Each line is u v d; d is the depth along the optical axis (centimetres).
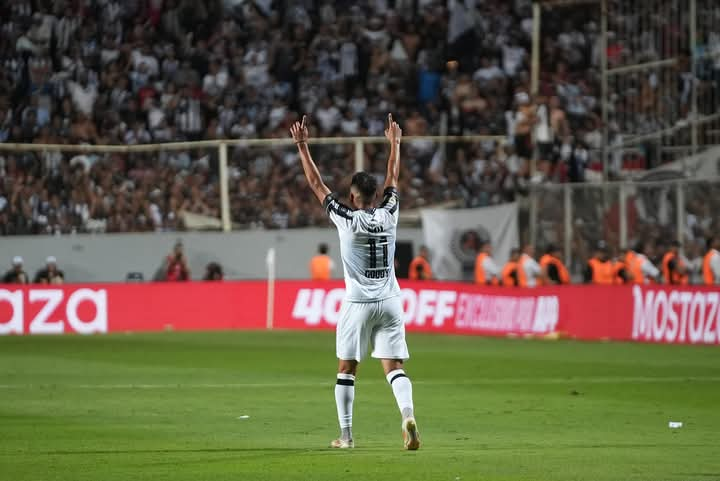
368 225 2620
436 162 8381
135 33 9512
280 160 8125
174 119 9150
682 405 3653
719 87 7412
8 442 2791
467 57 9731
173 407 3575
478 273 7500
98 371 4888
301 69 9575
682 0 7444
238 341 6656
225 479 2227
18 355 5719
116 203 7950
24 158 7794
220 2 9719
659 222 6912
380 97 9481
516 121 9012
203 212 8012
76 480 2220
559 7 9612
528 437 2906
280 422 3212
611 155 8012
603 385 4303
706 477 2239
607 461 2458
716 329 6078
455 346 6331
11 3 9306
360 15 9931
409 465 2400
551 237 7444
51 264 7619
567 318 6831
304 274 8019
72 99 9144
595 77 9144
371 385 4322
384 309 2639
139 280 7900
